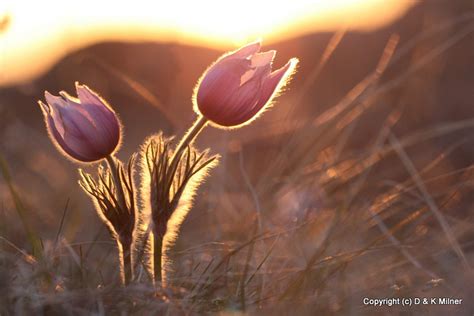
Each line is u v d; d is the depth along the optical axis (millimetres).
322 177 6855
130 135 11859
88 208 7363
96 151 4168
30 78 9305
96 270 4699
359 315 4508
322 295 4555
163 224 4262
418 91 9188
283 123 8258
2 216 5816
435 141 8484
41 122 11750
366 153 7094
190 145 4254
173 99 9281
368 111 9055
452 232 5758
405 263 5391
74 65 10594
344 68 12969
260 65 4234
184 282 4641
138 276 4531
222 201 6770
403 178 7629
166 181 4230
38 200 7504
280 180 7059
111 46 10766
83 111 4145
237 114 4211
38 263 4461
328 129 7551
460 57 9688
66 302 4027
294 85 14094
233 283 4801
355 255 5098
